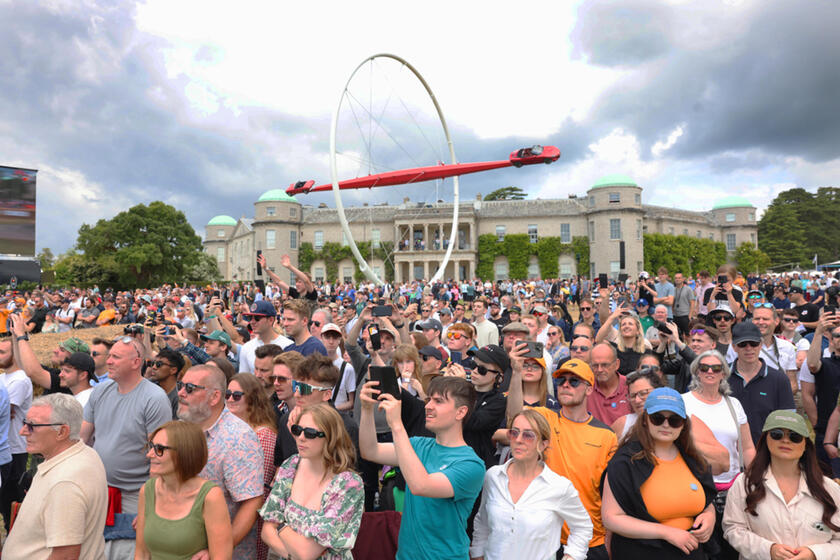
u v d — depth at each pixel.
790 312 8.66
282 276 67.94
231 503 3.70
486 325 10.38
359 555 3.66
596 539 3.99
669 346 6.68
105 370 6.34
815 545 3.39
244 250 76.38
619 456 3.65
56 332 16.47
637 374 4.62
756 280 32.53
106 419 4.45
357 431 5.07
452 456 3.32
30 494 3.46
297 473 3.39
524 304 13.01
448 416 3.33
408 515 3.38
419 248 64.94
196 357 6.44
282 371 4.77
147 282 59.09
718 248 72.19
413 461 3.01
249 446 3.77
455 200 32.22
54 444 3.47
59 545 3.28
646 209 66.81
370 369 3.21
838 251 101.38
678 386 6.00
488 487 3.65
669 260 65.06
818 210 101.19
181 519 3.22
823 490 3.46
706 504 3.55
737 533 3.67
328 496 3.21
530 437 3.42
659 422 3.47
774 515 3.54
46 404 3.47
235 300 29.38
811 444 3.54
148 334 6.64
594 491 3.99
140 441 4.36
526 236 64.50
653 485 3.51
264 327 6.80
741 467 4.50
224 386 3.89
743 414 4.59
